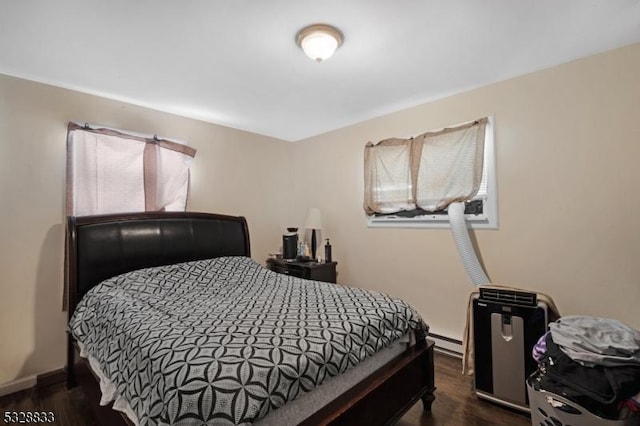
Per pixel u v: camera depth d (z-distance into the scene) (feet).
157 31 5.63
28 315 7.22
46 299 7.45
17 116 7.22
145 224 8.20
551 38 6.05
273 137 12.80
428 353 6.06
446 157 8.68
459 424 5.67
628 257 6.29
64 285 7.63
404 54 6.59
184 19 5.29
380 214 10.32
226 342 4.04
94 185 8.05
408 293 9.68
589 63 6.74
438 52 6.52
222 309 5.65
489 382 6.31
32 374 7.22
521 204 7.62
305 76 7.52
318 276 10.43
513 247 7.73
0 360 6.88
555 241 7.14
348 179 11.34
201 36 5.81
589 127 6.74
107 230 7.54
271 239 12.58
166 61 6.72
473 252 7.97
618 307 6.38
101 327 5.47
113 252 7.52
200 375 3.34
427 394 6.00
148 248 8.11
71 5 4.89
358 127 11.05
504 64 7.07
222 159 11.10
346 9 5.10
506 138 7.86
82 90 8.07
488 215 8.11
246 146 11.86
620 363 4.32
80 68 6.95
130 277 7.01
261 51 6.37
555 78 7.16
